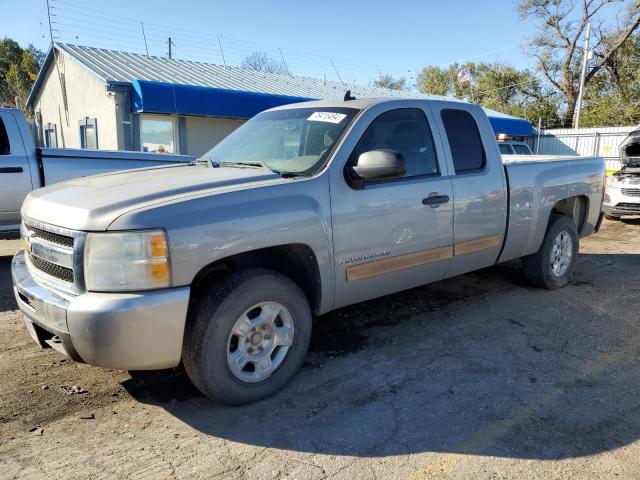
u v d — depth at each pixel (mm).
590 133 23953
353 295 3822
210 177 3424
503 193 4793
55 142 18969
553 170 5438
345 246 3629
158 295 2809
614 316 5000
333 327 4668
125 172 4043
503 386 3586
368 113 3920
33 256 3354
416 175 4148
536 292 5719
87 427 3080
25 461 2746
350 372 3795
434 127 4352
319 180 3512
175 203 2924
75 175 7035
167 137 13883
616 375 3752
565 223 5660
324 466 2719
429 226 4148
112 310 2723
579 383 3629
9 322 4734
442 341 4367
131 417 3199
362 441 2945
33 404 3316
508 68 38844
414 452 2838
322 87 20266
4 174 6574
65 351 2945
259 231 3146
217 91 13312
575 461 2756
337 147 3699
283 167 3736
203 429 3070
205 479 2615
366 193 3723
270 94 14242
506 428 3061
